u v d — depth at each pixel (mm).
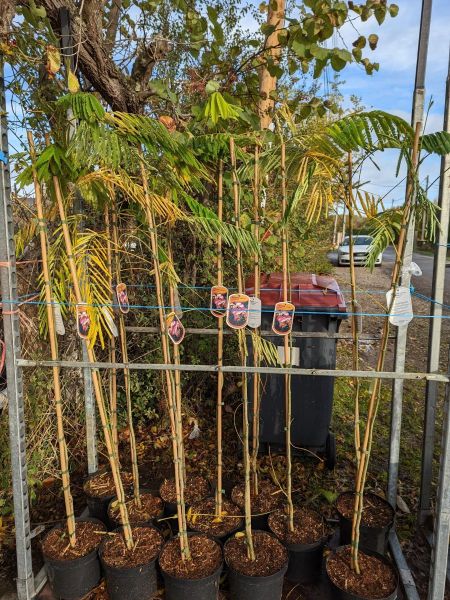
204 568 1938
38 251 2875
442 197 2225
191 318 3666
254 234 1952
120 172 1811
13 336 1843
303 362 2791
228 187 2545
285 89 3932
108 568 1930
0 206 1759
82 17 2707
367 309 8016
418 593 2111
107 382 3293
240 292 1939
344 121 1626
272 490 2492
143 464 3205
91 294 1916
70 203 2400
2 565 2305
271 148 2016
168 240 2229
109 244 2211
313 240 4461
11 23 2105
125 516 2041
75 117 1587
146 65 3320
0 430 2729
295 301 2717
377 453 3305
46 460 2902
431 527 2447
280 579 1897
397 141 1694
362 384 4535
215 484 2578
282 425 2912
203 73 3398
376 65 2535
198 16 3006
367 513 2227
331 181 1872
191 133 2316
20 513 1928
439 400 4289
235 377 3844
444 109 2193
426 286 10742
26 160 2250
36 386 2846
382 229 1822
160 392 3621
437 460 3234
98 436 3309
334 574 1932
